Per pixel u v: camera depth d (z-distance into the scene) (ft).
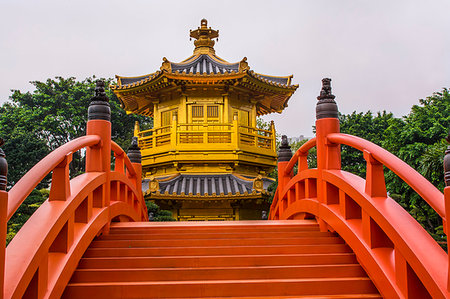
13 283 11.82
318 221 24.41
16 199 12.05
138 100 71.92
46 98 125.80
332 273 18.19
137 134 69.82
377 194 17.51
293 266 18.22
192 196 59.16
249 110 69.92
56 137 128.06
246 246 20.38
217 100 66.44
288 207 30.30
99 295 16.51
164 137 66.54
